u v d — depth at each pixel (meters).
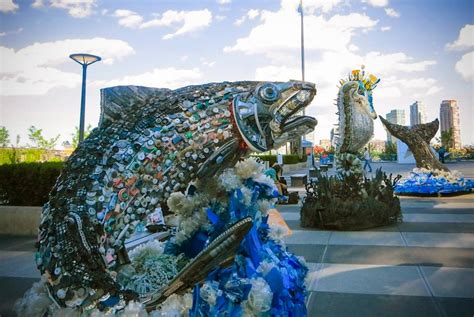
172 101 2.32
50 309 2.07
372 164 31.72
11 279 4.50
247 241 2.24
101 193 2.08
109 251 2.15
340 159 8.60
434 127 14.03
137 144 2.18
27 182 7.98
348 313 3.35
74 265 1.95
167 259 2.45
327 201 7.61
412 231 6.89
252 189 2.40
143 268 2.42
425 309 3.39
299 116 2.57
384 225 7.48
